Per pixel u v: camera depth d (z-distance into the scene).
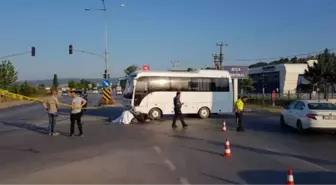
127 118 22.45
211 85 26.73
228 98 27.11
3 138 15.37
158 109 25.05
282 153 11.86
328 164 10.11
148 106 24.88
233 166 9.77
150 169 9.34
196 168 9.48
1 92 18.77
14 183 7.92
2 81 54.47
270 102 45.16
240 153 11.81
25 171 9.10
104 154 11.51
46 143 13.91
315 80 51.16
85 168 9.44
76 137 15.66
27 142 14.17
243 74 60.62
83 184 7.84
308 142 14.50
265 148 12.90
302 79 70.50
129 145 13.41
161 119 25.59
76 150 12.27
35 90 71.44
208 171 9.14
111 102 43.22
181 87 25.86
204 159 10.74
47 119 24.92
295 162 10.37
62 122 22.56
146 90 24.89
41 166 9.70
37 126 20.30
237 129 18.61
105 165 9.83
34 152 11.89
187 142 14.26
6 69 55.53
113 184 7.84
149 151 12.11
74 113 15.89
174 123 20.14
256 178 8.45
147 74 25.02
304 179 8.39
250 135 16.70
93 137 15.66
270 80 76.62
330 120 16.38
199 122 23.45
